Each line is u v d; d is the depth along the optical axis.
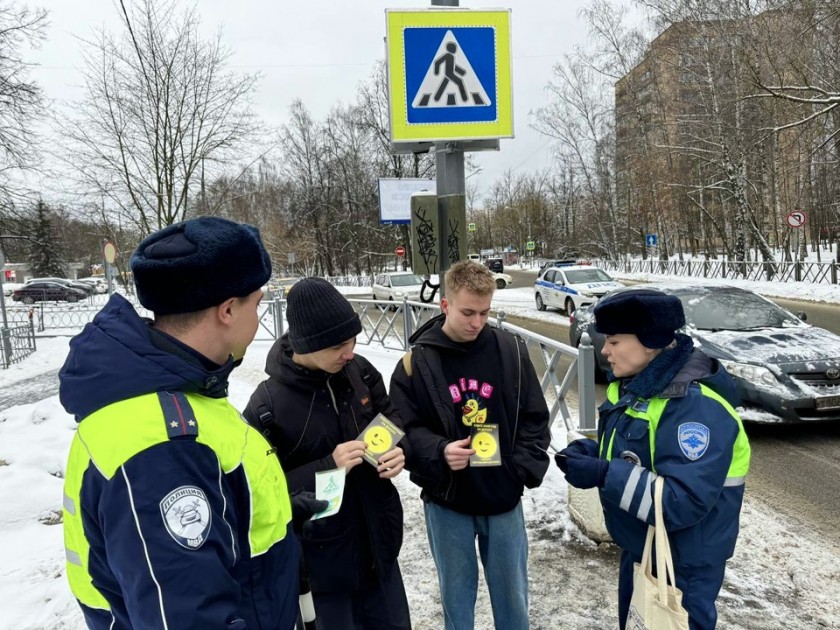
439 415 2.17
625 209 38.53
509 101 4.06
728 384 1.70
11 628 2.71
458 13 3.90
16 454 4.72
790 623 2.55
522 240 74.38
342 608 1.87
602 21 28.61
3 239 16.17
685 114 24.88
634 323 1.65
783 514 3.71
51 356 13.76
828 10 12.68
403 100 3.90
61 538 3.70
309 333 1.73
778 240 26.83
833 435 5.18
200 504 0.94
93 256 60.75
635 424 1.67
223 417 1.12
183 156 14.50
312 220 44.31
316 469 1.75
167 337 1.07
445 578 2.24
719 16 19.92
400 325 14.09
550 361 4.70
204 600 0.88
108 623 0.99
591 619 2.64
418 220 4.22
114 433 0.94
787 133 18.41
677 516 1.51
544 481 4.04
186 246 1.06
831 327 11.61
